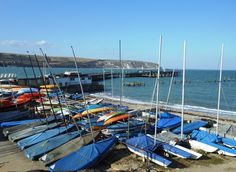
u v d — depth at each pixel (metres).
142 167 17.03
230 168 17.61
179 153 18.64
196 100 59.66
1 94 40.12
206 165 17.97
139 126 23.77
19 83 62.81
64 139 19.84
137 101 51.59
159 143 19.36
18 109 30.83
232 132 22.91
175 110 39.69
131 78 125.44
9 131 23.00
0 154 19.61
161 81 112.00
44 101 36.03
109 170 16.67
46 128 22.97
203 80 120.69
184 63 21.91
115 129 22.61
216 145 20.33
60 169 15.35
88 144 18.95
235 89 84.31
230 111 43.84
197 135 22.42
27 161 18.30
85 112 27.83
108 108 30.22
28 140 20.44
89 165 16.31
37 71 135.75
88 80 73.38
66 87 65.69
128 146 19.52
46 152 18.19
